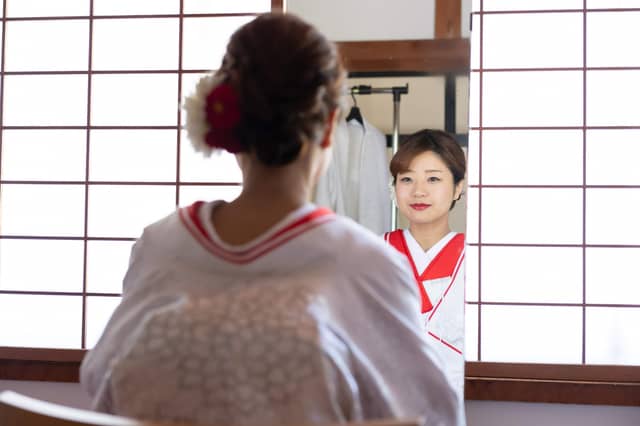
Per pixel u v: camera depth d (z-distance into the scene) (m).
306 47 0.91
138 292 0.95
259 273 0.89
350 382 0.84
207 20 2.79
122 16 2.82
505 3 2.67
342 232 0.92
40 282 2.86
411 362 0.93
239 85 0.90
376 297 0.91
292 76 0.90
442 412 0.95
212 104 0.90
